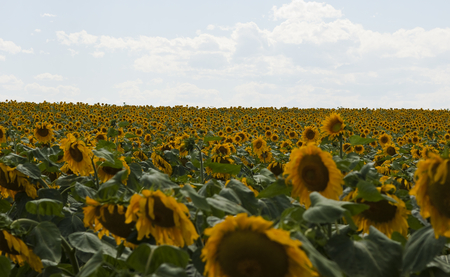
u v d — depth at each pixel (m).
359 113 45.94
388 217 2.71
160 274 1.80
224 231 1.72
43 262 3.47
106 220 2.50
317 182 2.71
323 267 1.72
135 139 13.97
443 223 2.08
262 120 30.44
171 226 2.23
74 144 4.30
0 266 2.72
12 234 2.72
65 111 32.59
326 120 5.95
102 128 14.83
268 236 1.69
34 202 3.24
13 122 20.38
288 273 1.74
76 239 3.14
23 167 3.99
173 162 7.82
